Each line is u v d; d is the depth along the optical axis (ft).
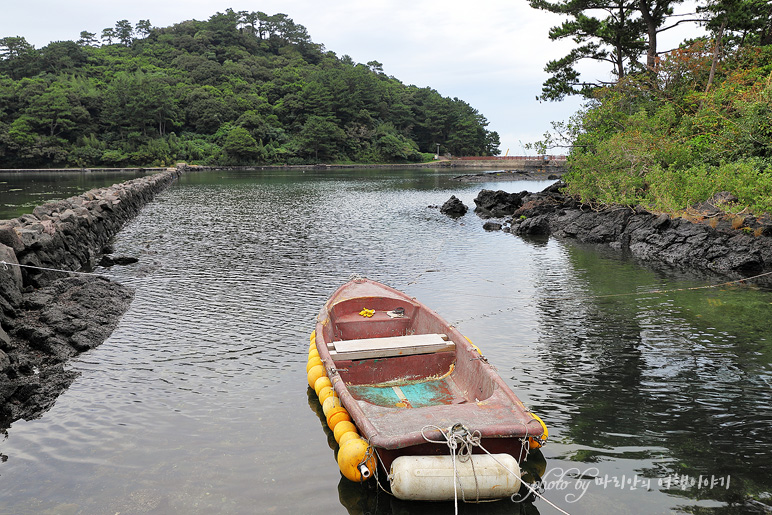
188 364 33.94
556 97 137.69
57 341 35.60
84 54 512.22
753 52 106.11
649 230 74.49
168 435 25.38
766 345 36.88
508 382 31.42
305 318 43.37
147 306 46.34
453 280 56.70
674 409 27.96
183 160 371.15
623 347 36.96
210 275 58.49
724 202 69.97
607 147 89.35
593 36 130.31
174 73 488.44
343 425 23.09
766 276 56.70
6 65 424.46
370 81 497.46
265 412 27.73
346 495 20.88
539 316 44.16
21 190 172.35
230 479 21.85
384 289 39.91
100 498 20.67
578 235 84.94
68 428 26.02
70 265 59.06
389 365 29.53
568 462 23.20
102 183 211.82
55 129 351.87
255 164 387.55
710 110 88.07
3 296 39.32
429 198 159.22
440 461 19.70
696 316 43.57
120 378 31.78
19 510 19.98
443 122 516.32
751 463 23.03
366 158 450.30
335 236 86.58
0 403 27.58
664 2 118.11
